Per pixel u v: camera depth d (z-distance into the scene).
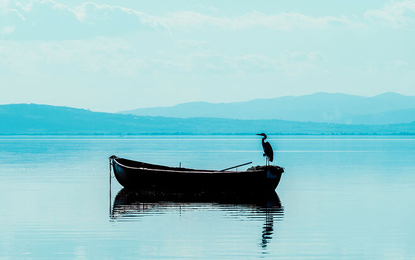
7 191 48.97
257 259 25.17
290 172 68.88
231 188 47.09
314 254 26.16
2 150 144.62
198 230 31.16
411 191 48.31
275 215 36.00
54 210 38.16
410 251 26.72
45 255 26.09
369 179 59.31
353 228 31.75
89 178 61.16
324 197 44.53
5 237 29.62
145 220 34.28
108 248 27.20
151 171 48.50
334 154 121.50
